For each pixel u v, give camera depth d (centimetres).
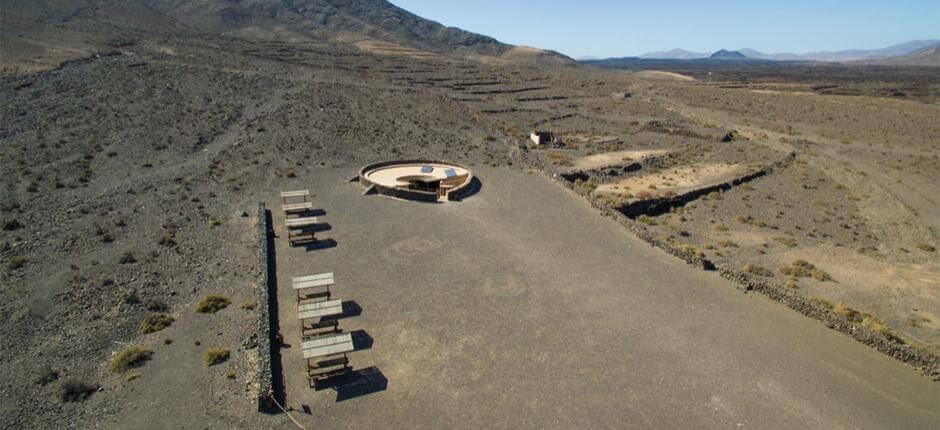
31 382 2217
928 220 4984
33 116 5675
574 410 2155
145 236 3603
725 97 13125
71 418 2028
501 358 2462
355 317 2747
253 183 4741
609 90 13250
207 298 2838
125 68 8062
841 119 10325
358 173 5159
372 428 2034
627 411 2158
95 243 3453
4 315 2648
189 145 5500
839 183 5956
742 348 2588
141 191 4331
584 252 3600
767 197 5459
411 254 3488
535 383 2305
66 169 4603
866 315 3109
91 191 4244
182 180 4622
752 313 2908
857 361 2528
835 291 3488
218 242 3578
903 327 3080
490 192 4791
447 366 2395
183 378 2262
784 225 4709
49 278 3014
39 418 2022
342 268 3266
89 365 2344
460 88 11269
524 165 5703
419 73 12750
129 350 2397
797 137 8594
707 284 3209
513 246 3662
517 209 4378
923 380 2422
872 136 8806
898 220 4934
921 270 3888
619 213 4231
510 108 9369
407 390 2239
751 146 7594
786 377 2391
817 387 2331
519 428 2058
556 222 4122
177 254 3384
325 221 3991
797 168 6544
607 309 2897
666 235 4319
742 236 4400
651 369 2414
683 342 2619
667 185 5597
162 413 2062
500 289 3075
